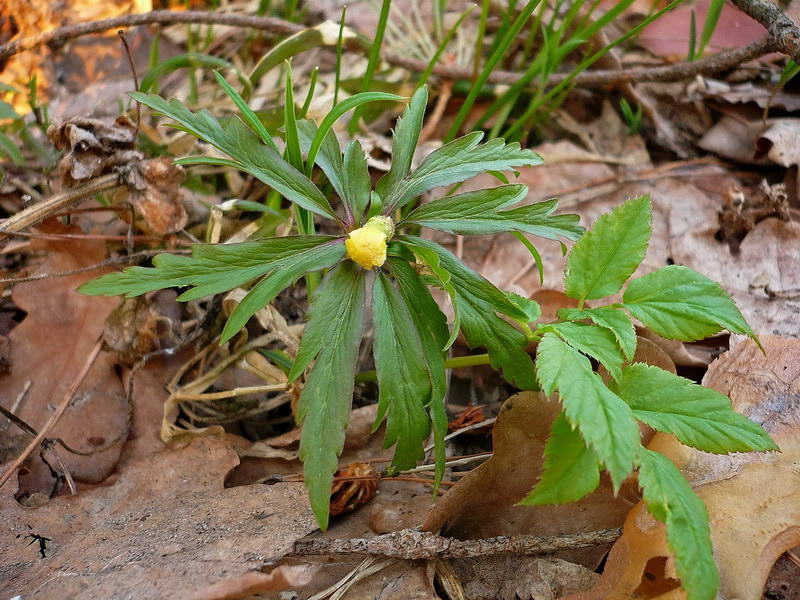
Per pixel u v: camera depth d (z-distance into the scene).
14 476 0.21
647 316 0.18
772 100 0.29
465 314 0.19
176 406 0.23
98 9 0.33
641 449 0.17
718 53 0.28
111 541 0.20
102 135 0.23
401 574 0.19
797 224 0.25
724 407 0.17
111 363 0.23
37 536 0.20
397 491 0.21
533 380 0.19
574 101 0.31
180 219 0.24
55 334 0.24
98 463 0.22
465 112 0.28
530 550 0.19
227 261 0.18
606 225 0.19
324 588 0.19
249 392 0.23
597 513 0.19
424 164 0.20
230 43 0.33
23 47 0.27
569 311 0.19
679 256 0.26
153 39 0.33
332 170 0.19
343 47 0.29
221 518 0.20
